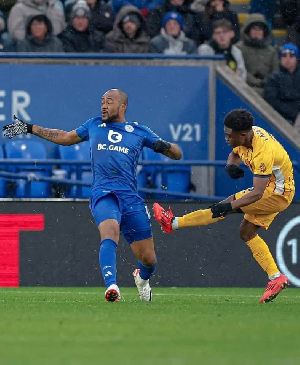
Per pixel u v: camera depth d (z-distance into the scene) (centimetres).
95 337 1703
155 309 2367
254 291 3619
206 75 4538
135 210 2638
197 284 3891
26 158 4325
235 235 3900
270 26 5328
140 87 4509
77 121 4475
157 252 3881
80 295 3195
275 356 1430
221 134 4591
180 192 4294
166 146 2611
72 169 4272
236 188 4419
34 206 3834
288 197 2756
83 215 3850
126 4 5134
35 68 4447
